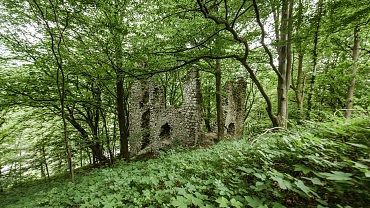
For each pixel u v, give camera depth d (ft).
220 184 10.21
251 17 31.71
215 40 29.63
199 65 45.96
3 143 54.44
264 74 63.62
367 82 50.83
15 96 35.65
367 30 41.27
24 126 51.03
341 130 11.81
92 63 34.47
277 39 33.65
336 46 47.57
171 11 27.50
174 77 75.66
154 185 15.62
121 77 33.53
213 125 74.69
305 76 51.98
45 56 33.35
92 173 31.86
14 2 29.22
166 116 56.80
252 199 8.39
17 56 34.55
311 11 30.91
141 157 56.90
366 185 7.97
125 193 15.52
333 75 44.06
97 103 46.32
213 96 76.89
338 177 7.25
